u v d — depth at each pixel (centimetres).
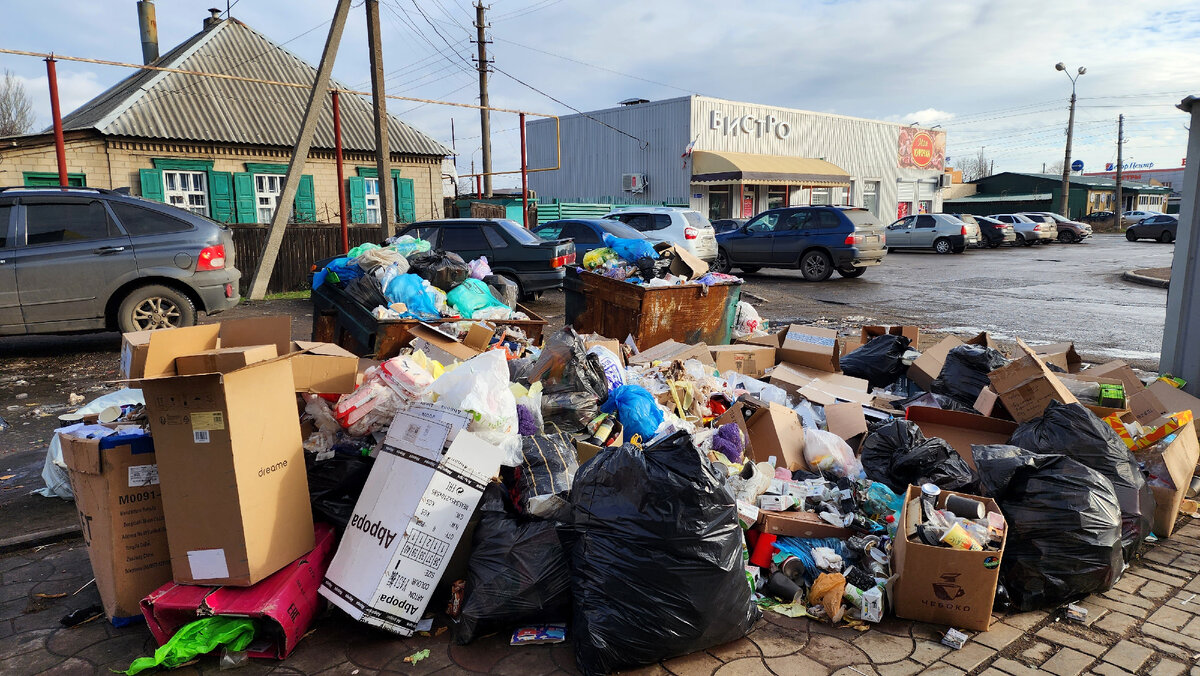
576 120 3164
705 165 2759
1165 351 547
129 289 779
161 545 287
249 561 264
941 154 4025
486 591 275
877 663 268
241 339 316
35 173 1507
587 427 385
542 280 1089
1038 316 1076
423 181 2056
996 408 443
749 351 589
